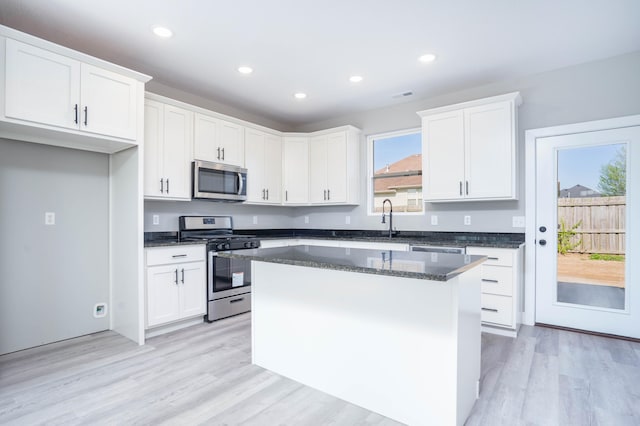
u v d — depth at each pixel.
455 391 1.60
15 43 2.18
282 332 2.26
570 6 2.29
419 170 4.23
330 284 2.02
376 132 4.45
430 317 1.67
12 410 1.85
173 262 3.14
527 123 3.42
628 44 2.82
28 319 2.76
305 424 1.73
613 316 3.03
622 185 3.02
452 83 3.61
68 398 1.98
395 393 1.78
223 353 2.63
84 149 3.03
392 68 3.23
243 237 4.03
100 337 3.01
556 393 2.03
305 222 5.17
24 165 2.77
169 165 3.34
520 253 3.28
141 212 2.87
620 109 3.01
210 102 4.13
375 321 1.85
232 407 1.88
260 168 4.33
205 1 2.22
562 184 3.27
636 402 1.93
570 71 3.21
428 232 4.02
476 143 3.36
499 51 2.92
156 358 2.54
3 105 2.13
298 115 4.74
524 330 3.20
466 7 2.30
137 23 2.47
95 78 2.55
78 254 3.05
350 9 2.31
